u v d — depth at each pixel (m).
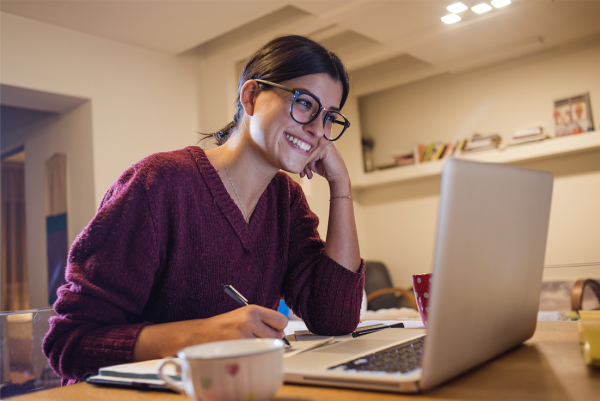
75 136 3.72
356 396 0.52
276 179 1.19
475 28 3.59
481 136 4.37
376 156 5.12
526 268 0.72
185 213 0.97
